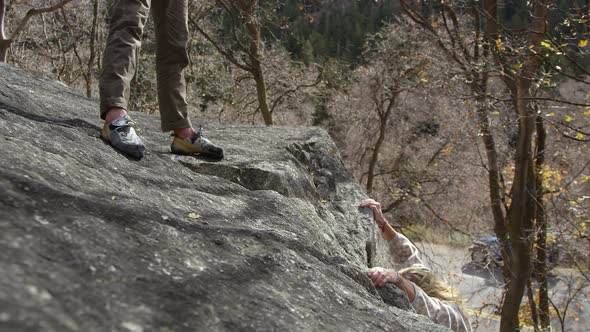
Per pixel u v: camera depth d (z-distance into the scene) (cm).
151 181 281
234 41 1424
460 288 1595
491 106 895
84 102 461
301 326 176
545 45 666
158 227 194
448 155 1784
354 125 2167
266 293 187
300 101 1981
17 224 155
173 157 365
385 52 1708
